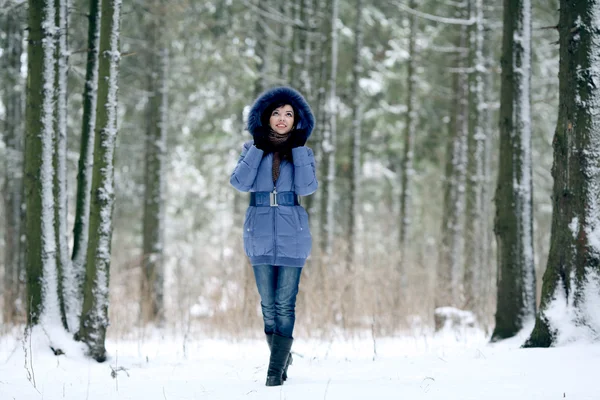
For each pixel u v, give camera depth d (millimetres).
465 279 12148
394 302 9641
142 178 16859
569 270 5043
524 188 6660
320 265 10734
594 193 5008
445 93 15703
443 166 17516
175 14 12320
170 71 15367
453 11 14938
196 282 11477
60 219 6066
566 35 5195
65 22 6129
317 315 8758
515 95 6691
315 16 13773
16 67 12812
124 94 14477
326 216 13312
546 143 16172
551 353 4383
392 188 20250
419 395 3373
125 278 12070
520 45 6699
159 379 4371
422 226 20375
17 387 4148
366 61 17172
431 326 9859
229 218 22125
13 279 13078
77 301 6094
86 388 4047
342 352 6535
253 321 9039
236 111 16594
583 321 4871
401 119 17781
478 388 3512
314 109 14625
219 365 5141
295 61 13398
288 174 4109
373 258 10805
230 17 14719
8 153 13086
